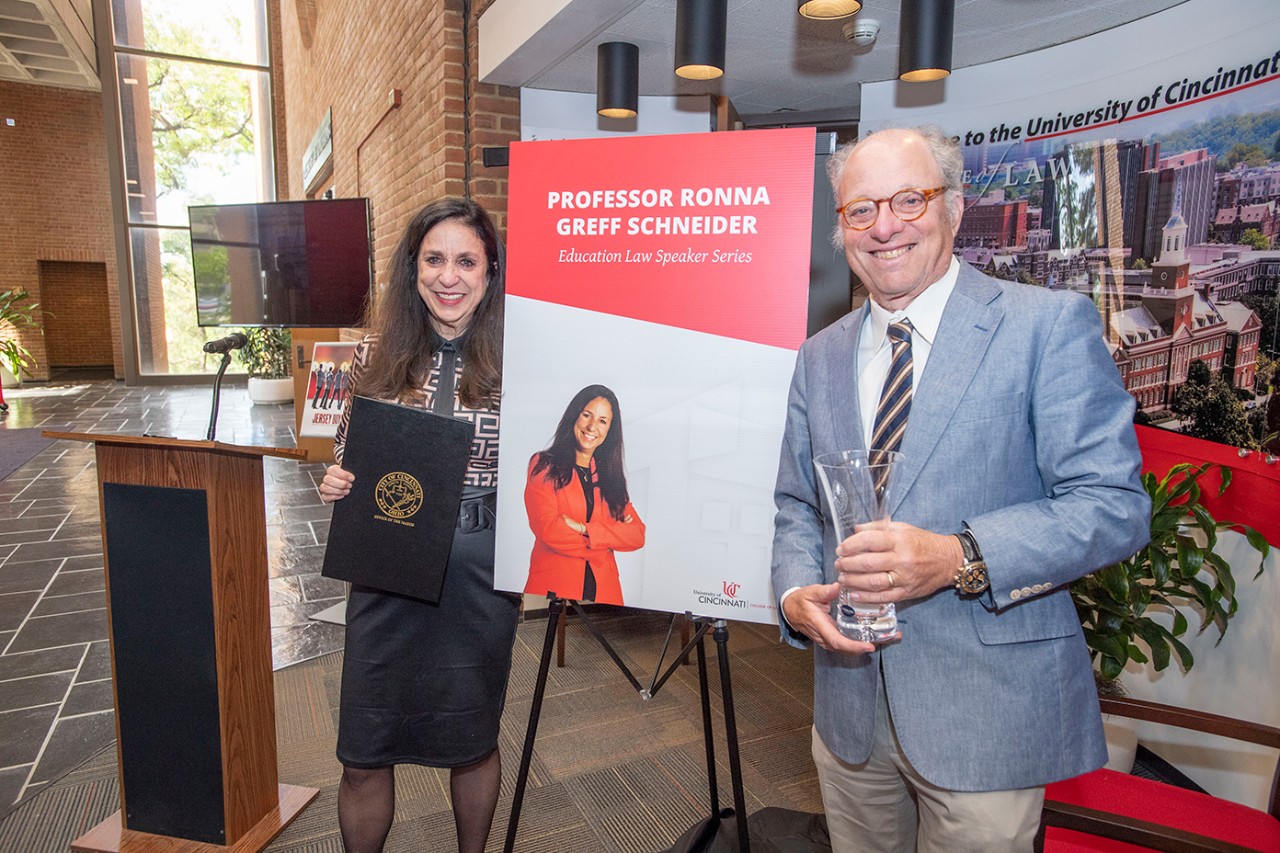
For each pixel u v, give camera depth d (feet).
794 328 4.33
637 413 4.59
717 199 4.42
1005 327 3.50
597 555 4.69
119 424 27.71
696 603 4.53
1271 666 6.72
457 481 4.76
